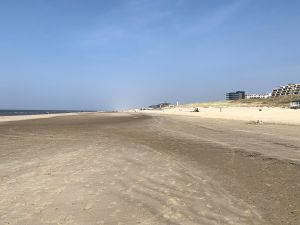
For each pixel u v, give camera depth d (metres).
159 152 17.02
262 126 33.84
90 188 9.95
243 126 34.72
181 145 19.80
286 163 13.35
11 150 18.30
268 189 9.69
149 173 12.02
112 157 15.45
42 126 41.97
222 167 12.98
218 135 25.55
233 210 7.91
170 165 13.50
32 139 24.42
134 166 13.30
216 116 64.31
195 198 8.92
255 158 14.72
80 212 7.87
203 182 10.65
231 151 16.97
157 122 48.88
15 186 10.17
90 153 16.72
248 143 20.03
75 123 49.66
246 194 9.23
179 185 10.30
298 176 11.14
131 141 22.22
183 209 8.03
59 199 8.87
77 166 13.27
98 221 7.30
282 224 7.01
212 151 17.17
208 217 7.46
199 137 24.34
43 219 7.43
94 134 28.38
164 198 8.95
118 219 7.41
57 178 11.20
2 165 13.59
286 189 9.63
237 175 11.56
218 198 8.88
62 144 20.83
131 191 9.64
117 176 11.52
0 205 8.38
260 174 11.60
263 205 8.25
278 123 37.31
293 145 18.77
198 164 13.67
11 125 44.91
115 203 8.54
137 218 7.46
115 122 51.56
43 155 16.20
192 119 56.12
